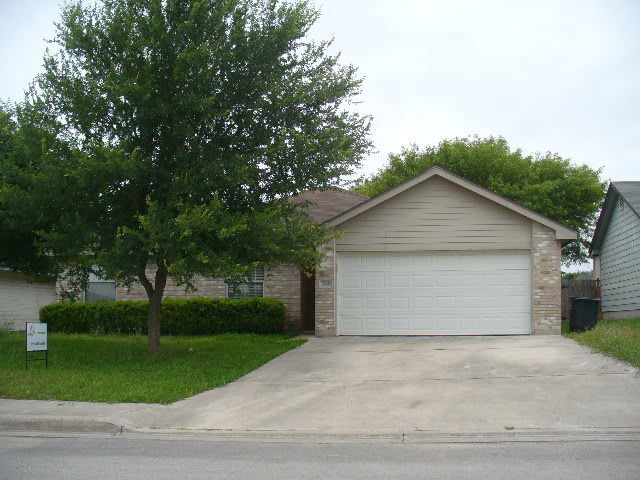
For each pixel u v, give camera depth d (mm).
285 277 18516
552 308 15648
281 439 7598
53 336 17469
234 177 11820
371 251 16078
